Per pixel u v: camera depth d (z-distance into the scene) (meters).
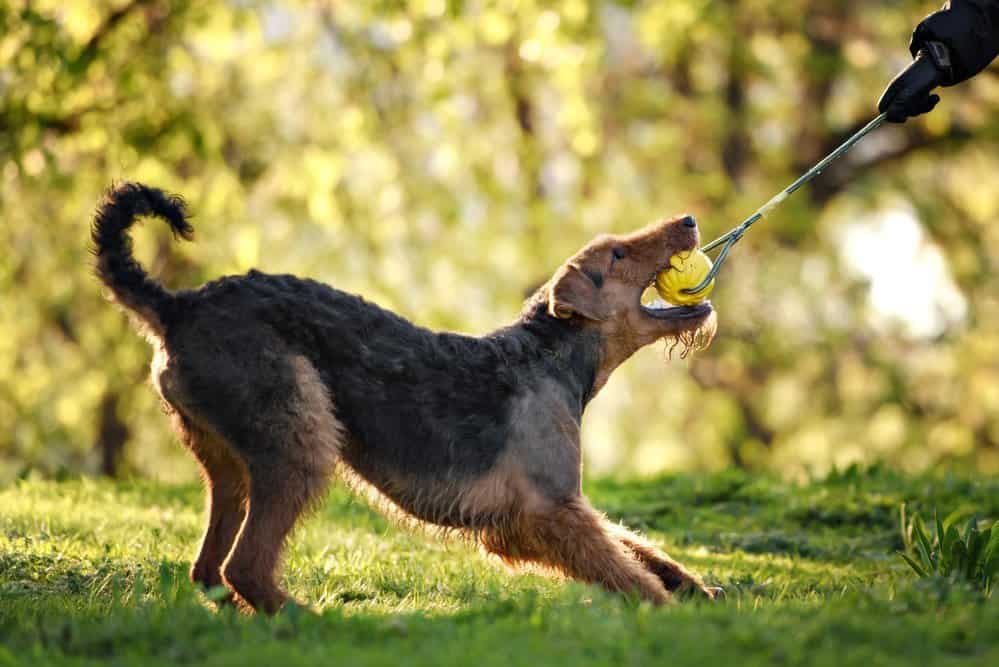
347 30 17.70
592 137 16.81
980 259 21.81
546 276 19.62
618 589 6.30
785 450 23.23
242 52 17.73
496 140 20.31
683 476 13.09
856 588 6.96
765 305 21.39
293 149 17.73
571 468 6.61
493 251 19.42
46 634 5.51
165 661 5.06
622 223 19.50
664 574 6.79
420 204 18.84
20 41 13.40
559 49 15.78
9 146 13.69
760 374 22.52
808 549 9.86
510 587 7.39
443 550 9.16
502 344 6.76
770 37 20.81
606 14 18.11
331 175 15.96
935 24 7.71
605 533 6.46
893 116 7.66
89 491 11.77
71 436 22.91
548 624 5.50
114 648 5.33
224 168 15.46
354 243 18.80
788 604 6.09
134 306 6.36
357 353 6.41
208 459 6.61
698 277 7.05
